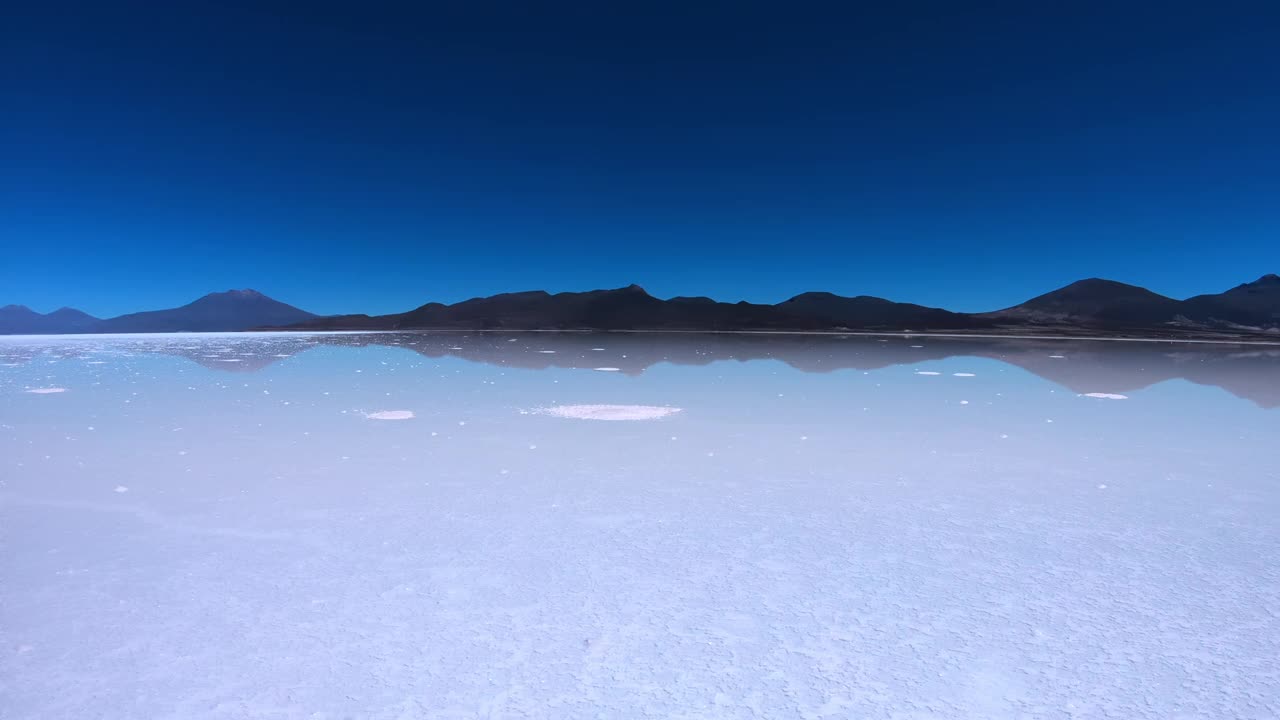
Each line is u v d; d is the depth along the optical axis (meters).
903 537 3.96
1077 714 2.22
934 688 2.38
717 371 16.20
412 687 2.39
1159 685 2.39
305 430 7.61
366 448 6.57
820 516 4.37
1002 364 18.98
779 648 2.66
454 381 13.52
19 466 5.75
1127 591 3.19
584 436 7.26
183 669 2.51
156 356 22.22
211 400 10.30
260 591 3.19
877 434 7.39
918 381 13.66
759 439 7.07
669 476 5.44
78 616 2.93
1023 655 2.61
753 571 3.44
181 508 4.52
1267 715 2.20
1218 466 5.79
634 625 2.86
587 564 3.53
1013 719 2.19
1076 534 4.00
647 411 9.17
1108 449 6.53
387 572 3.42
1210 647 2.66
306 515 4.36
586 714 2.22
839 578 3.35
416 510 4.48
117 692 2.37
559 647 2.67
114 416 8.62
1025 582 3.29
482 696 2.33
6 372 15.39
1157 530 4.06
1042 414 8.92
